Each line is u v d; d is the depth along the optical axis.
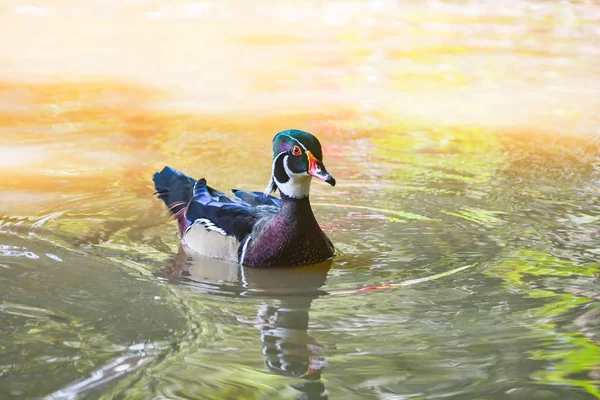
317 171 7.83
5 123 14.08
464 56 20.61
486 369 5.94
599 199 10.12
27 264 7.98
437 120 14.57
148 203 10.02
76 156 12.08
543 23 24.77
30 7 27.64
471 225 9.21
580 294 7.29
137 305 7.11
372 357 6.14
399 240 8.77
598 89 17.09
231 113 15.02
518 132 13.71
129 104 15.73
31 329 6.57
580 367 5.96
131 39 22.91
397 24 25.02
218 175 11.14
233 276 7.90
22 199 10.02
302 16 26.48
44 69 18.94
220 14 26.86
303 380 5.78
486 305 7.10
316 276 7.89
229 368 5.96
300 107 15.57
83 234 8.90
